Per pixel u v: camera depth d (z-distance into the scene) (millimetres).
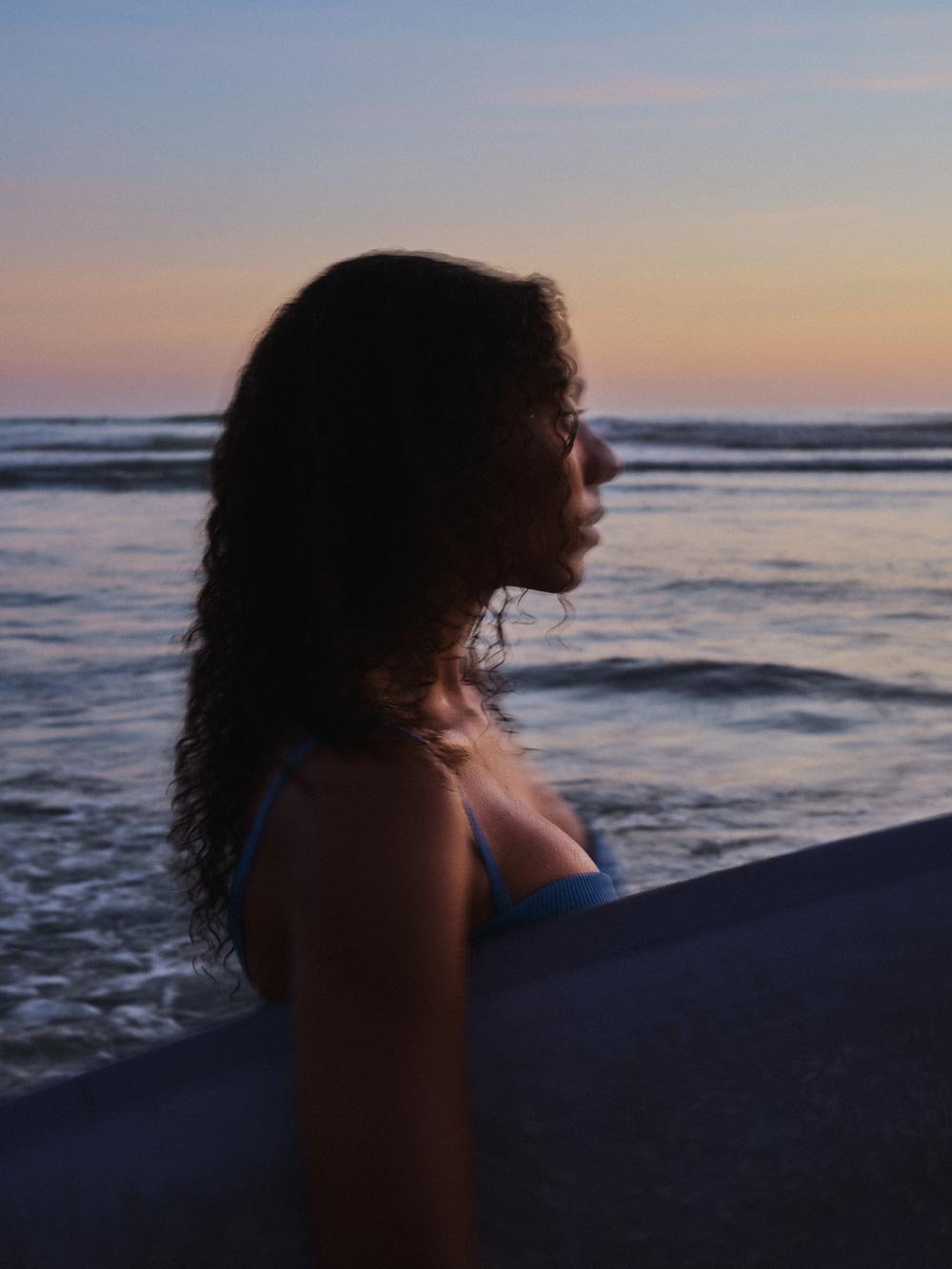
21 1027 3883
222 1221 701
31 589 14344
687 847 5559
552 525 986
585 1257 719
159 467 36625
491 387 960
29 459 39938
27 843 5633
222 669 991
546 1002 771
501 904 935
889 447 46594
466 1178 685
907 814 6070
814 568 16297
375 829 750
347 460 955
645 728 7953
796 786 6574
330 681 889
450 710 1152
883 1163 752
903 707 8492
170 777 6695
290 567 958
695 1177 736
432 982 707
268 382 1005
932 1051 777
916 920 820
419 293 969
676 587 14680
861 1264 737
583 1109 743
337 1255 660
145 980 4238
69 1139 721
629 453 43344
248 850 846
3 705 8578
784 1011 781
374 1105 673
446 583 968
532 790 1246
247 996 4098
